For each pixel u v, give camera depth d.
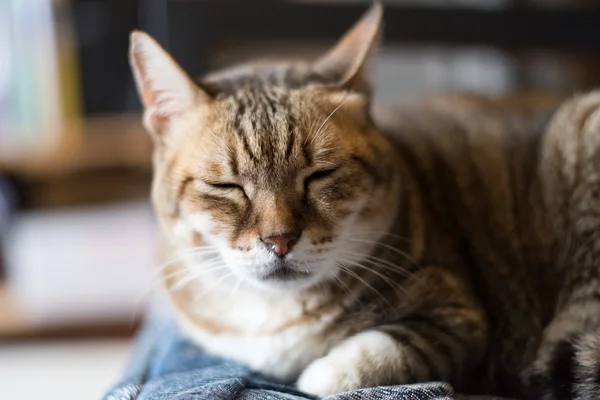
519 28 0.70
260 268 0.39
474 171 0.46
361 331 0.41
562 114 0.47
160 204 0.42
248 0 0.67
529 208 0.45
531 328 0.43
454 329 0.40
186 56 0.67
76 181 0.79
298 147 0.39
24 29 0.72
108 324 0.70
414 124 0.49
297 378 0.42
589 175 0.43
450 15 0.69
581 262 0.42
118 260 0.72
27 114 0.72
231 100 0.41
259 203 0.39
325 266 0.39
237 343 0.42
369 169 0.41
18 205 0.78
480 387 0.42
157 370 0.42
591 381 0.37
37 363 0.67
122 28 0.74
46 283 0.71
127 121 0.71
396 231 0.42
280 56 0.69
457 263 0.44
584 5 0.71
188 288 0.43
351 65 0.43
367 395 0.34
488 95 0.53
